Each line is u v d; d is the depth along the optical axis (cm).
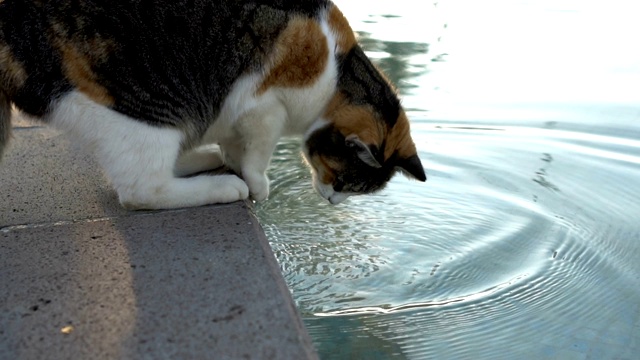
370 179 173
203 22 158
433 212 185
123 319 138
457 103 225
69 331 137
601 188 193
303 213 182
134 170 157
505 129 214
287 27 161
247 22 159
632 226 182
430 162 201
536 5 332
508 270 171
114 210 159
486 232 179
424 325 159
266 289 142
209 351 134
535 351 155
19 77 152
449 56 258
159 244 150
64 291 142
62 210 159
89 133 155
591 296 166
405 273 169
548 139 210
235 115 164
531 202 189
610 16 313
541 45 273
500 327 159
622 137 210
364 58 171
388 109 169
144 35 155
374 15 313
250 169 169
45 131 182
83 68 153
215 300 140
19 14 152
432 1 340
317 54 163
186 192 159
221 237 152
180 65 157
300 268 168
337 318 159
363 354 153
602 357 155
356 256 172
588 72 244
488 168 200
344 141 168
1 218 157
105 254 148
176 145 159
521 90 232
